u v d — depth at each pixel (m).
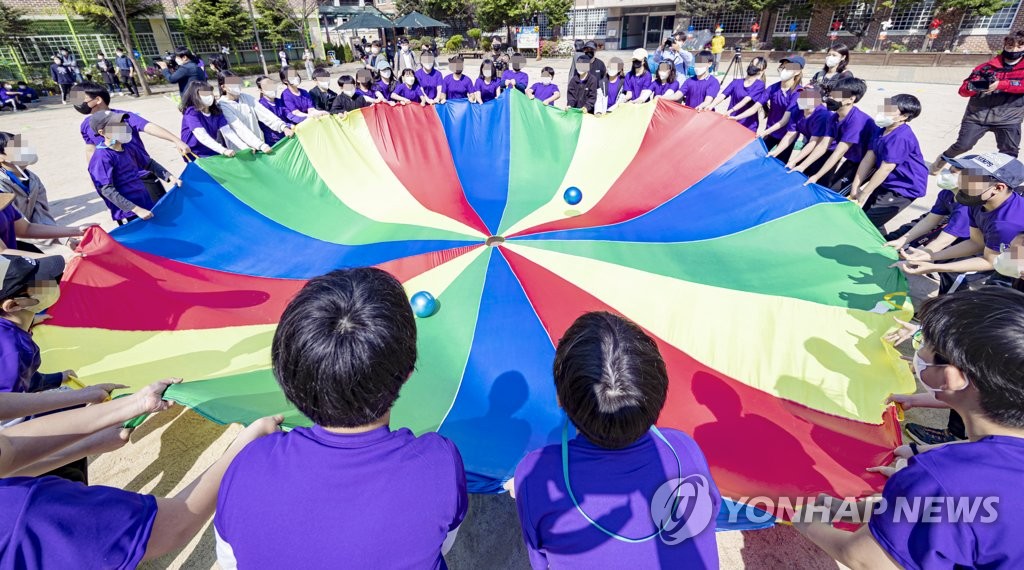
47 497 1.10
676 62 10.95
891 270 3.69
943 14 22.86
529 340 3.51
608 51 32.53
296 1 33.81
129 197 4.89
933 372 1.43
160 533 1.28
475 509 2.97
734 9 27.08
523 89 9.16
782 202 4.59
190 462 3.28
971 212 3.26
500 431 2.87
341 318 1.23
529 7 30.47
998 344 1.24
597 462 1.39
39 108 18.69
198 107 5.47
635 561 1.33
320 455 1.24
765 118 7.35
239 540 1.21
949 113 12.35
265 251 4.45
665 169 5.35
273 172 5.02
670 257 4.29
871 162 4.98
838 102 4.95
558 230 4.60
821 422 2.92
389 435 1.32
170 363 3.13
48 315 3.01
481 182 5.73
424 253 4.30
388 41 36.31
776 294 3.77
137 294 3.45
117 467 3.22
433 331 3.62
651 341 1.44
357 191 5.39
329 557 1.18
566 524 1.36
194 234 4.24
